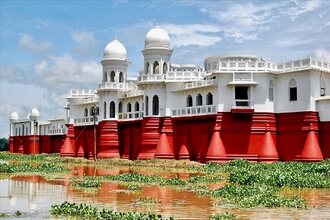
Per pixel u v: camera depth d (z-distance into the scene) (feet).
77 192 96.99
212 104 195.31
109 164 212.02
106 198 86.84
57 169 168.14
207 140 193.57
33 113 369.50
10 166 167.63
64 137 326.03
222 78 185.78
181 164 186.60
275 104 186.29
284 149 181.98
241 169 147.13
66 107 291.99
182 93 213.25
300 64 178.09
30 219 63.98
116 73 252.42
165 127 213.05
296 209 71.61
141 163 201.67
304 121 175.42
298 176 109.60
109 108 248.93
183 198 85.92
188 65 259.19
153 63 226.38
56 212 69.05
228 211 70.08
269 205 74.84
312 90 175.22
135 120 233.14
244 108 181.98
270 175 110.42
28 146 374.84
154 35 226.17
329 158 169.07
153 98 218.18
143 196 89.45
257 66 184.65
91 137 270.26
